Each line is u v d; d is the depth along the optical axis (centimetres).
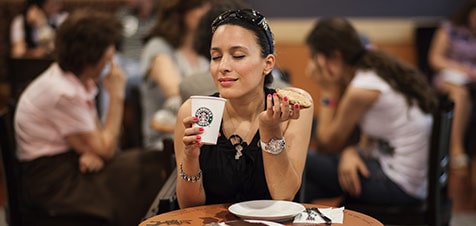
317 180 349
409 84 330
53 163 316
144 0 651
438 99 363
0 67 707
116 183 324
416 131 327
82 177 321
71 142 318
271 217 179
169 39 410
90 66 320
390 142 331
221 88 195
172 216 187
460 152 623
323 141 361
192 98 184
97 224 317
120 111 342
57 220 316
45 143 316
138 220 322
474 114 636
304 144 206
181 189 199
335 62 347
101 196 320
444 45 654
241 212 185
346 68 347
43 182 316
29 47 615
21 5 726
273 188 197
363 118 337
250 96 202
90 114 321
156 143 408
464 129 644
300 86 733
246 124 205
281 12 741
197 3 400
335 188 347
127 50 636
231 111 205
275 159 195
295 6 741
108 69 342
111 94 341
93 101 331
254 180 204
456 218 457
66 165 318
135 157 333
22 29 623
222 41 194
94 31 317
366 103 331
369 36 739
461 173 600
